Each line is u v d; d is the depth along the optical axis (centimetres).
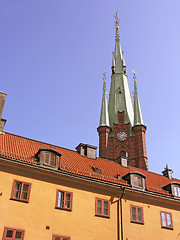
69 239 2670
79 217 2822
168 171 4531
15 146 3111
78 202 2894
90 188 3044
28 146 3266
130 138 7625
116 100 8556
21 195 2630
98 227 2883
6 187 2595
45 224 2623
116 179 3369
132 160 7250
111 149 7550
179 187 3706
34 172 2789
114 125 7944
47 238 2575
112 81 9150
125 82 9062
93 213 2922
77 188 2964
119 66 9412
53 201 2761
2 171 2645
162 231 3256
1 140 3122
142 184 3397
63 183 2909
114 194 3162
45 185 2798
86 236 2773
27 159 2847
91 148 3900
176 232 3347
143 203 3306
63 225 2705
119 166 3994
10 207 2533
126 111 8231
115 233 2948
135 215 3178
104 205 3042
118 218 3045
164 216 3372
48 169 2836
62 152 3544
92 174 3234
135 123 7738
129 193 3244
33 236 2522
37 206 2659
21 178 2708
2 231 2406
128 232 3030
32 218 2586
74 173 2966
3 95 2753
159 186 3812
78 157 3634
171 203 3491
